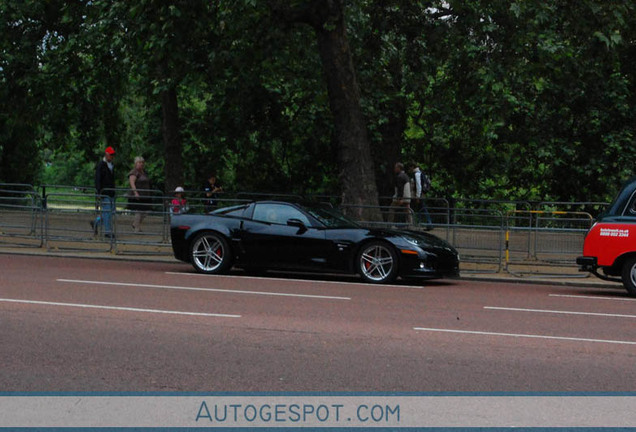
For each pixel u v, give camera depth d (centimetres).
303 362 698
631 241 1252
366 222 1648
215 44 2002
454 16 2009
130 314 936
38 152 3859
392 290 1262
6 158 3681
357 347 767
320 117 2842
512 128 2709
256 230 1416
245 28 1880
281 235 1395
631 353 765
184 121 2905
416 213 1692
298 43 2111
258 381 632
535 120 2619
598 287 1434
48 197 1827
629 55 2339
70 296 1077
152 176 3438
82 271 1414
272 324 887
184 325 870
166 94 2397
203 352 732
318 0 1703
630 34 1923
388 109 2591
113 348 743
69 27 2517
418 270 1323
